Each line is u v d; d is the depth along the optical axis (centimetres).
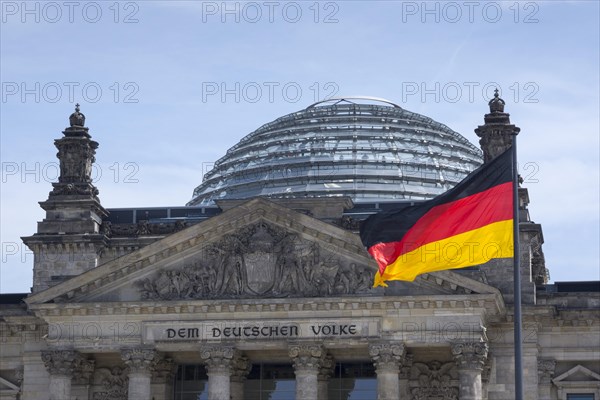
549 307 15388
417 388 15350
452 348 14525
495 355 15488
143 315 15075
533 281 16412
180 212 17625
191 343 14950
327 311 14800
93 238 16500
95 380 15812
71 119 17050
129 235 16875
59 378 15100
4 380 16450
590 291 16162
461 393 14488
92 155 17062
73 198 16688
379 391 14575
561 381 15700
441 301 14525
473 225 11900
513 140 11069
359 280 14812
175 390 15912
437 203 12144
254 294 14925
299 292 14862
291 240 15000
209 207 17600
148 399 14962
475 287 14500
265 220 15075
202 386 15912
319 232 14900
